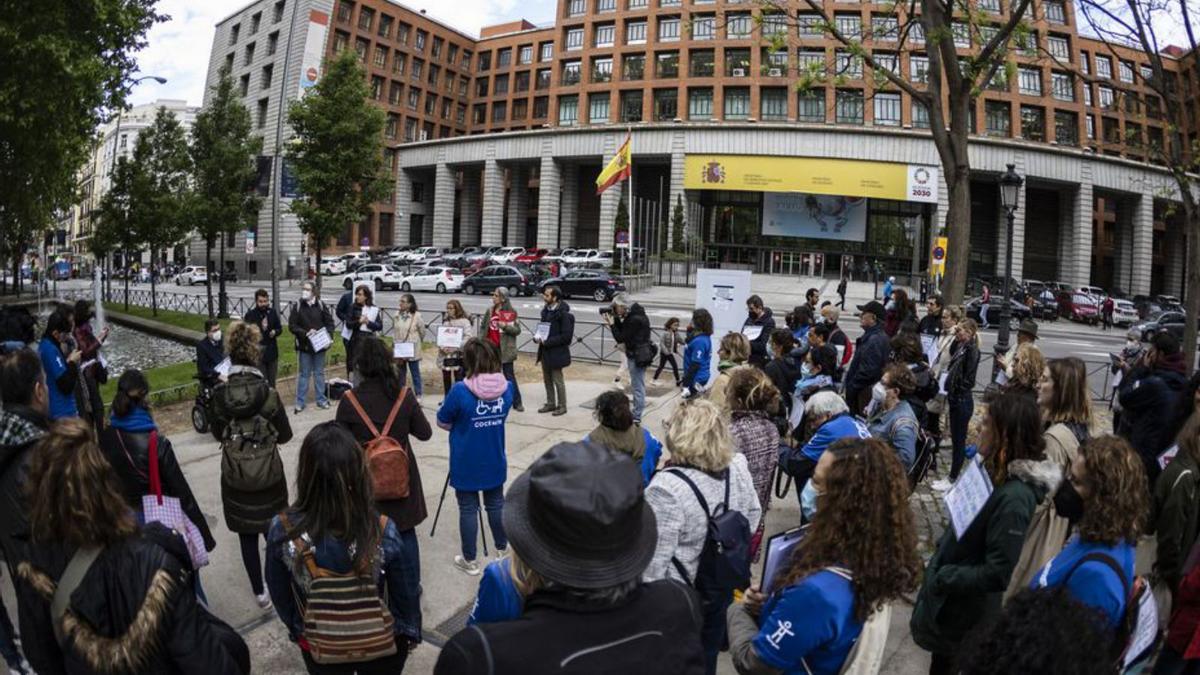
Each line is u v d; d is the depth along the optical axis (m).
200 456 8.50
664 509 3.12
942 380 7.98
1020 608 1.70
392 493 4.21
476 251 62.66
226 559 5.82
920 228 58.97
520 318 23.98
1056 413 4.50
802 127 56.03
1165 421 5.58
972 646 1.71
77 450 2.43
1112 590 2.69
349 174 22.11
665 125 59.00
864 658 2.46
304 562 2.88
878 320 7.99
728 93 61.22
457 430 5.38
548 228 64.56
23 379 3.49
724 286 12.17
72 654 2.38
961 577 3.12
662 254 52.84
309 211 21.73
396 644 3.26
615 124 63.25
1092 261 68.38
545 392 12.73
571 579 1.77
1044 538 3.57
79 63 15.45
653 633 1.83
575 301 35.66
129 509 2.50
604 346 18.28
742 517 3.26
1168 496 3.78
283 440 4.91
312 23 23.69
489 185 67.38
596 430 4.41
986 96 57.16
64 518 2.35
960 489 3.32
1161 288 68.00
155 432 4.04
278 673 4.29
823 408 4.88
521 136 65.56
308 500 2.88
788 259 63.00
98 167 111.69
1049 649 1.56
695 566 3.17
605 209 62.06
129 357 19.58
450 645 1.77
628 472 1.88
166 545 2.58
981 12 12.62
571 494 1.78
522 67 78.06
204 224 26.41
